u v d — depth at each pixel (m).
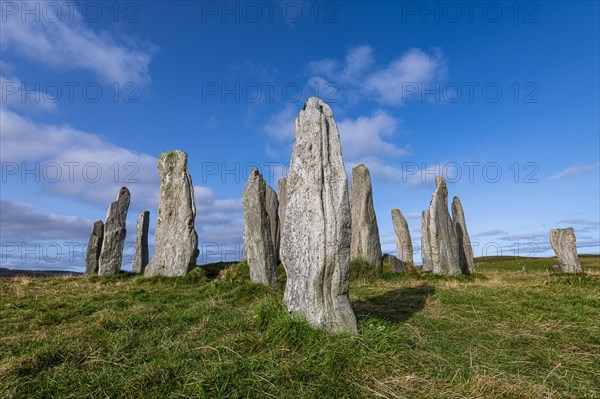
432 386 4.25
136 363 4.96
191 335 6.05
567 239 17.03
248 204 12.77
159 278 14.79
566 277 13.38
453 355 5.33
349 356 4.82
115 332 6.31
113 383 4.34
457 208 19.70
